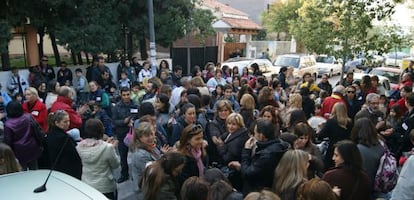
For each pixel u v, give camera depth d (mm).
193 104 6184
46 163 5566
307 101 7977
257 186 4109
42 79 12727
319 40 13711
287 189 3576
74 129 5914
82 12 14617
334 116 5508
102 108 8234
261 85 10336
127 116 6723
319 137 5547
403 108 7688
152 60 14508
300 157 3672
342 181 3586
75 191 3115
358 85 9438
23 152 5301
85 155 4348
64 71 13578
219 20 30156
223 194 3133
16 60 16234
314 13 13867
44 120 6414
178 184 3711
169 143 5613
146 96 7883
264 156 4051
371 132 4477
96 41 14820
